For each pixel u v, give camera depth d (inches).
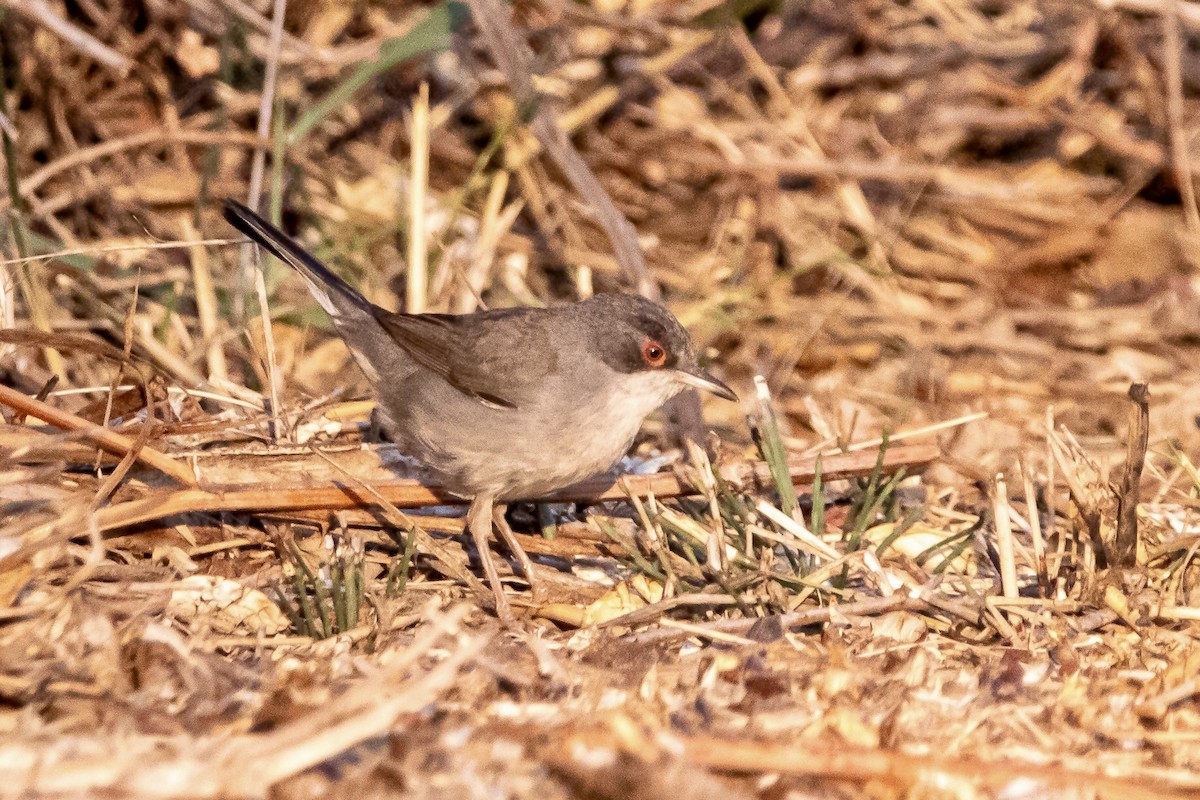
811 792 273.6
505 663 330.0
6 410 409.4
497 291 542.9
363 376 498.6
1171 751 297.6
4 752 265.0
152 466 380.5
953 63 641.0
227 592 354.9
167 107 549.6
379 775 267.3
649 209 594.6
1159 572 374.6
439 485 406.0
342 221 553.6
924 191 607.5
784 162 594.6
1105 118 625.9
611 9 612.4
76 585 319.9
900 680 327.9
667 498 418.9
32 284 468.1
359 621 348.5
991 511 422.0
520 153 566.9
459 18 536.7
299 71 575.8
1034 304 574.6
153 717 287.3
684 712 306.8
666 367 407.8
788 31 650.8
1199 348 544.1
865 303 571.2
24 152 537.3
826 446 448.5
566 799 262.8
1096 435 497.0
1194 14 588.4
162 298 516.7
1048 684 328.2
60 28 486.9
